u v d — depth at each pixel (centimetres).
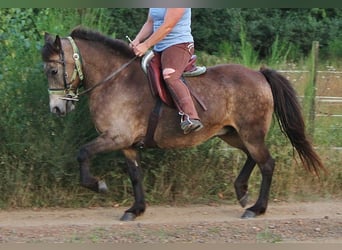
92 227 738
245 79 773
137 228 734
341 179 910
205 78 763
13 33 860
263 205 792
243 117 770
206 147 863
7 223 761
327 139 946
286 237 700
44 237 696
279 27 1723
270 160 783
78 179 838
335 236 705
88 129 831
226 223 756
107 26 1060
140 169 789
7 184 831
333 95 1144
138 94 745
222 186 873
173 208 841
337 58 1683
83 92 755
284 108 786
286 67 1091
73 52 745
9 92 830
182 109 725
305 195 895
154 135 754
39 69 830
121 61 757
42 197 839
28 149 830
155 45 749
